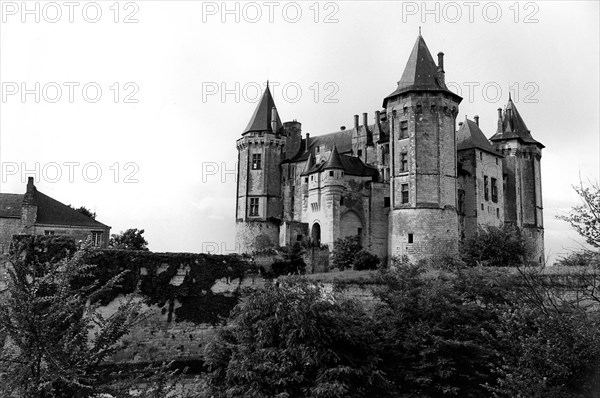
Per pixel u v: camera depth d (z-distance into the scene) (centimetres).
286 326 2312
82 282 3538
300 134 8012
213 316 3975
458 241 5653
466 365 2331
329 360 2228
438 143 5656
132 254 3772
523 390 1538
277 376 2158
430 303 2383
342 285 3528
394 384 2311
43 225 5247
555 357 1521
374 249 6369
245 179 7588
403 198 5738
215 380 2308
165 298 3834
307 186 6781
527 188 7775
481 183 6794
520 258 5044
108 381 1211
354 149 7206
